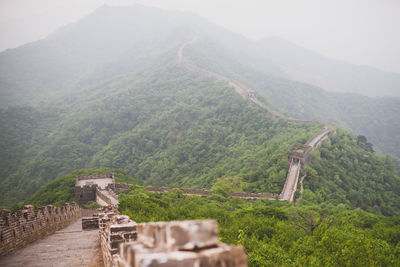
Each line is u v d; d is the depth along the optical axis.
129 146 122.06
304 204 54.22
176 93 165.62
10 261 10.09
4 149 125.31
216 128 119.12
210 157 104.69
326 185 66.69
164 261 2.17
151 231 2.60
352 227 25.86
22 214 13.34
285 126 105.94
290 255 16.58
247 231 22.72
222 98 138.75
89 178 62.81
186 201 44.12
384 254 16.41
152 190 55.06
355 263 13.94
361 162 85.19
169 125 130.62
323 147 82.81
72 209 27.38
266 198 54.84
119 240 6.43
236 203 50.16
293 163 70.19
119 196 42.06
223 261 2.27
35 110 156.00
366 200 70.44
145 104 158.50
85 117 143.88
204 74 181.88
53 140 129.75
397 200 74.38
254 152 93.00
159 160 110.31
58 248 12.14
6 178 109.19
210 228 2.48
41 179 102.31
